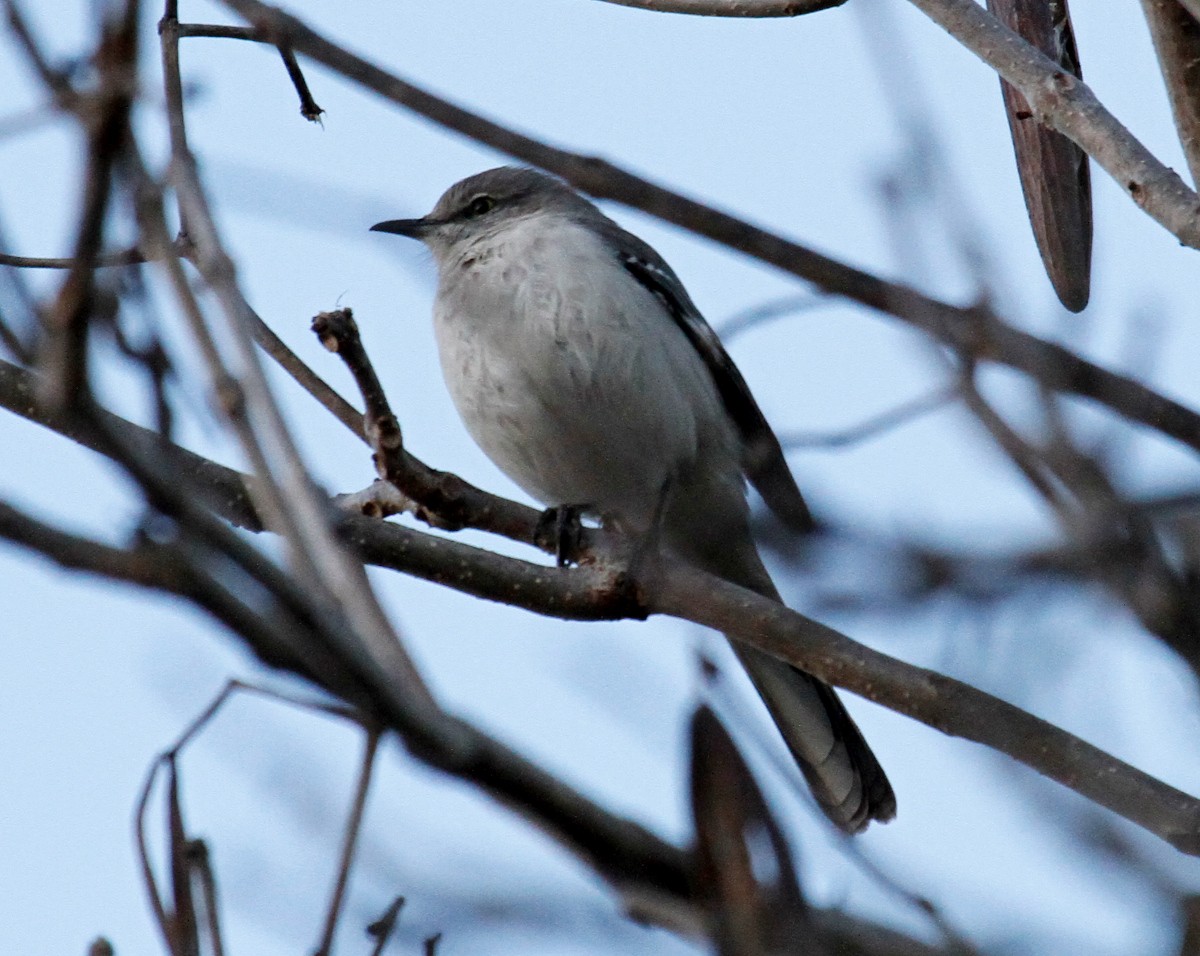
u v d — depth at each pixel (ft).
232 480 27.17
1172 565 13.30
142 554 12.53
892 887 14.83
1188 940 13.73
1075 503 13.76
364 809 14.05
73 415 13.24
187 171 16.89
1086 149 23.18
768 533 14.60
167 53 24.47
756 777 14.39
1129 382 17.83
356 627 14.08
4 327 13.53
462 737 13.20
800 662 25.35
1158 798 20.63
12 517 12.48
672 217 20.85
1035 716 21.95
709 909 13.96
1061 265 23.97
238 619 12.61
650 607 26.94
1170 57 23.94
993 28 24.39
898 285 17.10
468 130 20.11
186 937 15.62
